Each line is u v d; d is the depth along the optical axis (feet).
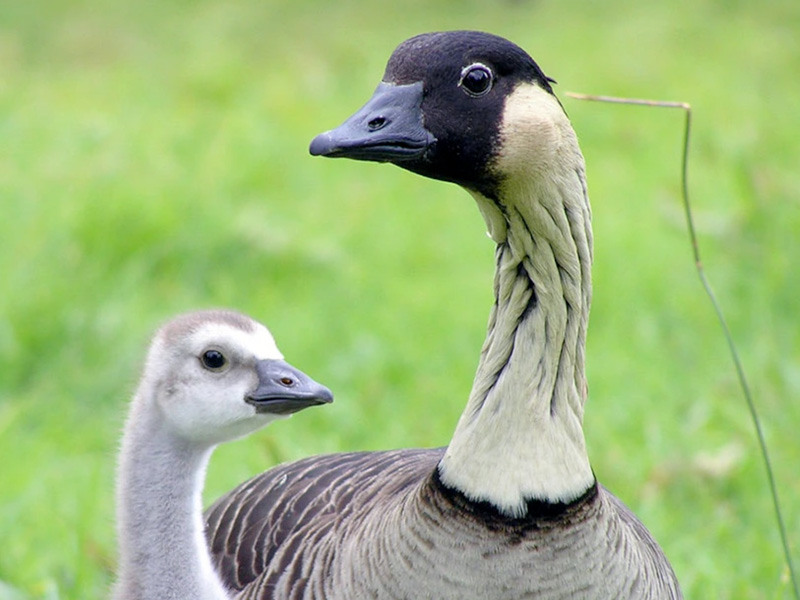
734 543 32.07
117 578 23.97
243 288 47.32
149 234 48.06
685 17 93.81
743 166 54.70
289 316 45.19
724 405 38.55
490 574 19.22
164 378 22.53
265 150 61.72
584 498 19.60
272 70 80.59
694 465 35.17
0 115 66.28
